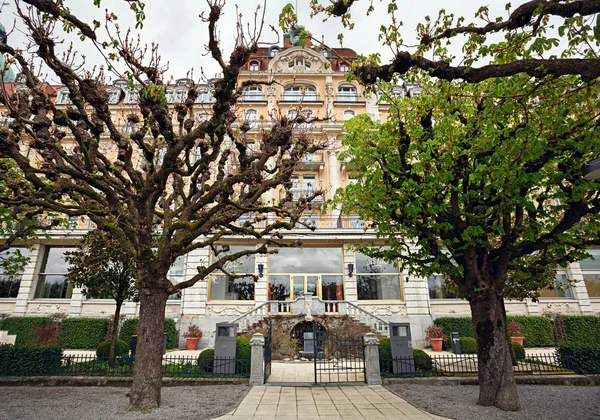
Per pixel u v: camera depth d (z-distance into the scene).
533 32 5.82
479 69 5.96
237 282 21.73
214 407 8.21
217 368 11.38
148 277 8.26
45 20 6.87
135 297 13.91
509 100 7.60
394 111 9.57
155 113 7.70
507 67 5.69
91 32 7.01
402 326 12.12
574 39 6.31
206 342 20.06
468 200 8.94
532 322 20.48
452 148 7.93
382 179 9.53
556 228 8.53
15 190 8.01
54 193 7.62
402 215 9.38
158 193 8.66
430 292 22.00
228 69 7.34
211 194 9.10
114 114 24.92
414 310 20.95
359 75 7.27
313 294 21.62
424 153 8.11
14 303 21.48
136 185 8.97
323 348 17.44
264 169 10.04
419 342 20.39
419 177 9.09
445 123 8.04
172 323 19.95
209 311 20.77
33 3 6.41
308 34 6.69
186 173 8.67
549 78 5.71
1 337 14.48
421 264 9.90
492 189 8.62
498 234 9.45
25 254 22.08
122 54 8.02
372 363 10.90
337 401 8.80
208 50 7.63
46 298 21.72
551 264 9.43
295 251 22.47
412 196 9.09
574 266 22.64
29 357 10.92
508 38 6.71
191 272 21.12
